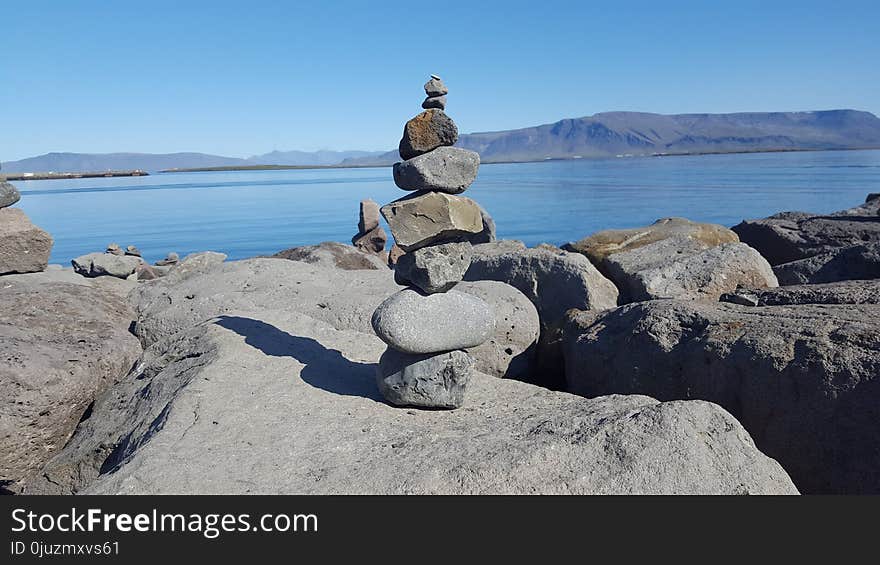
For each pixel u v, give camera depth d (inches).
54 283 292.5
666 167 4001.0
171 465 145.2
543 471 139.4
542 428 158.7
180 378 193.8
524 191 1925.4
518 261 318.0
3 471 183.9
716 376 181.2
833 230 409.7
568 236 906.7
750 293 229.8
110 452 180.2
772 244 426.3
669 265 305.6
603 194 1713.8
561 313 298.8
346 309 267.0
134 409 192.7
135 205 1759.4
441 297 185.5
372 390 197.3
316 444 158.2
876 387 149.4
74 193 2479.1
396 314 179.6
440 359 182.1
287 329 234.1
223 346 207.5
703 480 136.0
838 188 1649.9
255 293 282.8
